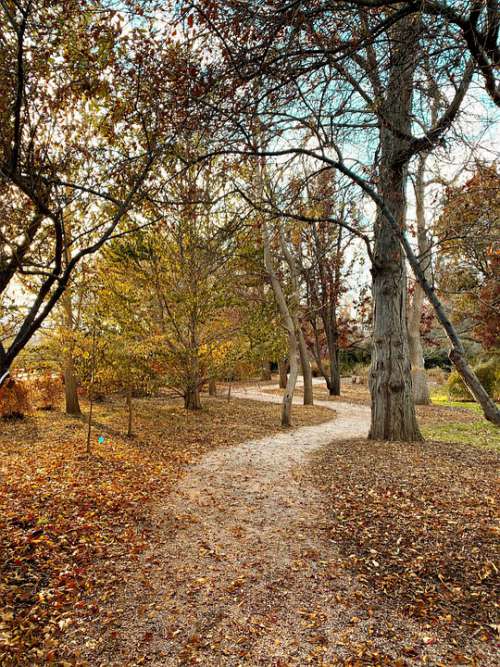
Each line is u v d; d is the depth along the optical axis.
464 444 9.38
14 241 3.64
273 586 3.95
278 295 13.80
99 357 10.41
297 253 18.75
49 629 3.30
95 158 3.80
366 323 24.45
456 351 2.34
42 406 15.91
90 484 6.72
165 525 5.34
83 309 11.95
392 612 3.49
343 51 3.29
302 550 4.64
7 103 3.21
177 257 13.80
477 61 3.09
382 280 9.81
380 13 3.23
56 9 3.04
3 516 5.14
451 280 14.09
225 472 7.84
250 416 15.27
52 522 5.09
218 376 15.95
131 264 13.38
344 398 22.41
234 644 3.18
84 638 3.24
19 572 3.97
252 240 12.26
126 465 8.07
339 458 8.41
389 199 5.22
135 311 13.29
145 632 3.32
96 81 3.34
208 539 4.95
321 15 3.07
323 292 22.75
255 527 5.29
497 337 18.38
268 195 5.26
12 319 6.49
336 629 3.31
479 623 3.26
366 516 5.37
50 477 7.02
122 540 4.86
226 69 3.16
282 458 8.95
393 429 9.90
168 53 3.19
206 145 3.78
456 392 19.62
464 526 4.75
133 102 3.45
